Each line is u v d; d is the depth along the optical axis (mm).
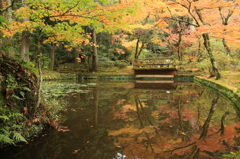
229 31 7559
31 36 12289
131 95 7426
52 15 3521
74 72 17406
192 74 14703
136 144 2820
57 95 6656
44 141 2908
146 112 4770
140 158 2404
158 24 14297
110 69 17625
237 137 3074
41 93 3814
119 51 17781
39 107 3592
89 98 6703
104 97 6941
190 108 5211
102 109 5051
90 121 3963
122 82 12922
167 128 3561
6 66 3121
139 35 16016
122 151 2590
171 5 9883
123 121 3982
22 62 3412
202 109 5086
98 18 3672
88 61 18219
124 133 3281
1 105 2699
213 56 10164
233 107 5246
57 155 2471
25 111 3098
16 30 3424
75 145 2777
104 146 2750
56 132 3299
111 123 3848
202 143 2859
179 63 15461
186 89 9180
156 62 15766
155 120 4078
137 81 13805
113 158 2395
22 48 10148
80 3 3176
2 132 2566
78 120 4020
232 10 9734
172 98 6773
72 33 3998
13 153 2514
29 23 3113
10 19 6297
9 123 2732
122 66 18031
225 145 2777
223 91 7168
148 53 21156
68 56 19812
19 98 2973
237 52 12883
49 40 4156
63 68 18266
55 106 4504
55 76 14609
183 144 2828
